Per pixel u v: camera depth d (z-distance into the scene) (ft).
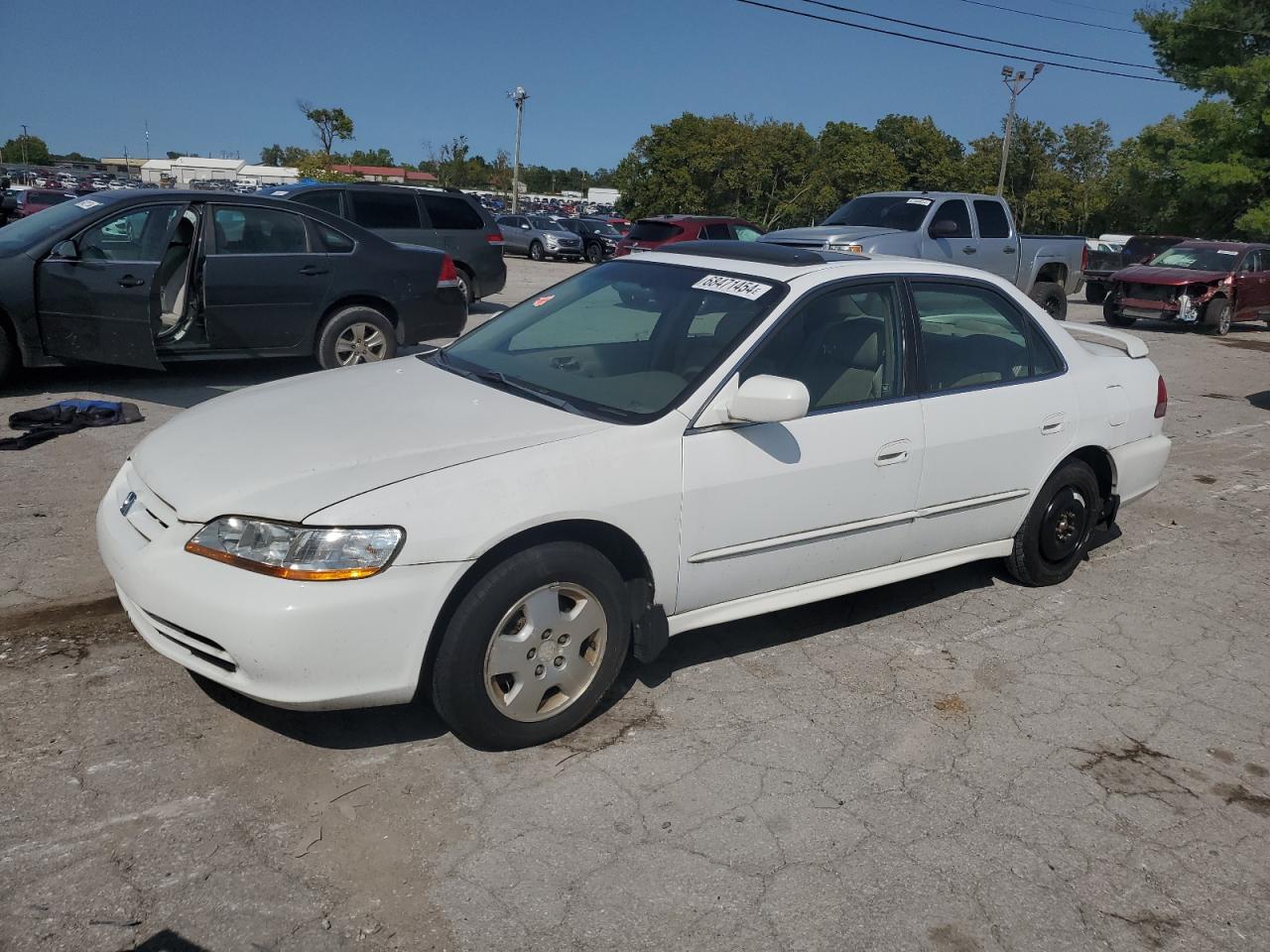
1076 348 16.08
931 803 10.41
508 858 9.15
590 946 8.16
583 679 11.02
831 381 12.80
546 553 10.36
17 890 8.34
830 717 12.00
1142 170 132.16
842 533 12.95
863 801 10.36
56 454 19.84
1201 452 26.91
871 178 196.34
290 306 27.02
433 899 8.58
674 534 11.37
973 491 14.35
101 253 24.30
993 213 46.55
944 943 8.47
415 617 9.67
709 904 8.71
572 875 8.98
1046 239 49.67
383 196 43.21
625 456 10.90
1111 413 16.12
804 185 189.98
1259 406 33.94
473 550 9.84
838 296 13.09
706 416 11.58
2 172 254.27
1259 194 120.88
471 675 10.10
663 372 12.26
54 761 10.09
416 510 9.66
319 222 27.66
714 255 14.23
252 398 12.59
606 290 14.35
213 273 25.49
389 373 13.38
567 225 113.91
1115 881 9.41
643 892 8.82
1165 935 8.76
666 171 184.75
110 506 11.23
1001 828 10.07
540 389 12.43
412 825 9.52
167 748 10.44
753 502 11.91
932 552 14.43
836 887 9.05
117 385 26.66
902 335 13.57
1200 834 10.19
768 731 11.59
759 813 10.03
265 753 10.49
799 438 12.23
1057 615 15.46
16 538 15.51
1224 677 13.67
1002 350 14.94
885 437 13.01
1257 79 116.78
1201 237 128.26
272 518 9.51
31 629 12.75
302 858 8.98
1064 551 16.24
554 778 10.39
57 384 26.32
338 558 9.37
